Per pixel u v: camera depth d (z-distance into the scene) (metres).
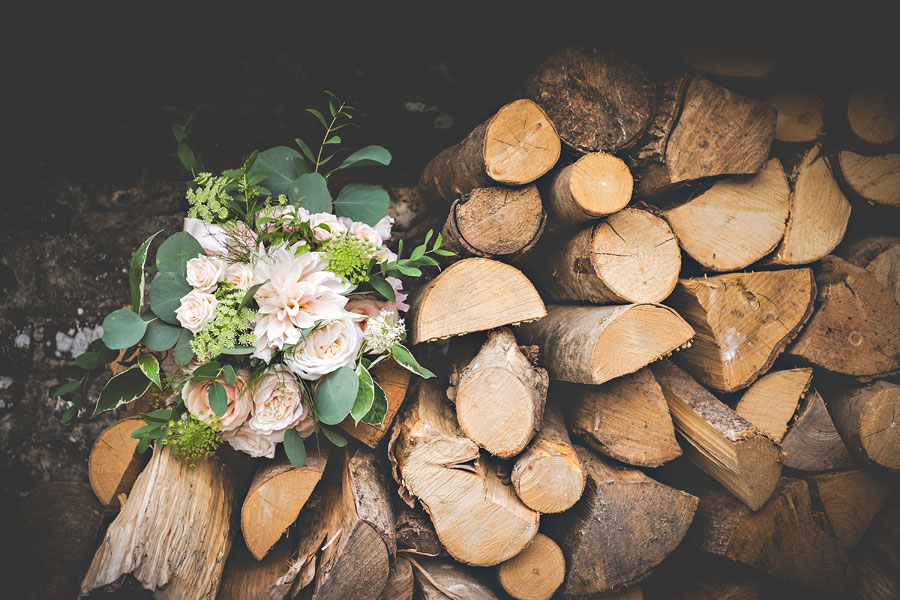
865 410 0.85
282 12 0.95
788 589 0.88
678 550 0.90
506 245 0.79
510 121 0.78
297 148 0.96
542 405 0.76
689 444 0.83
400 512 0.78
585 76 0.81
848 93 0.87
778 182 0.86
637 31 0.95
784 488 0.82
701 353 0.84
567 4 0.96
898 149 0.90
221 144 0.96
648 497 0.78
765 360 0.84
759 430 0.77
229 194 0.78
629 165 0.84
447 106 0.98
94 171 0.97
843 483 0.87
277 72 0.95
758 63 0.85
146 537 0.70
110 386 0.74
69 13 0.92
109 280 0.96
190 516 0.73
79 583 0.83
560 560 0.79
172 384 0.75
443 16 0.96
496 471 0.78
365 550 0.71
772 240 0.85
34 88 0.94
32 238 0.97
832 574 0.84
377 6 0.96
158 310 0.72
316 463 0.77
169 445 0.76
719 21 0.85
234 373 0.71
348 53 0.96
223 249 0.74
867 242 0.91
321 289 0.72
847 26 0.92
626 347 0.75
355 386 0.71
